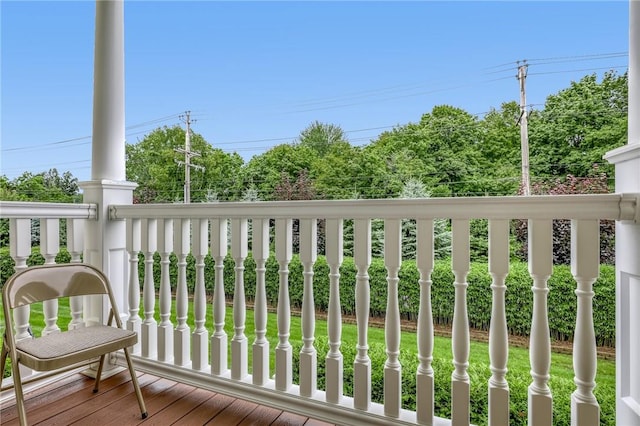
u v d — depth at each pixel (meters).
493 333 1.21
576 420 1.11
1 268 2.75
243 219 1.69
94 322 1.99
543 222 1.13
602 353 2.06
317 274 3.31
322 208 1.47
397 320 1.38
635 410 1.07
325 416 1.49
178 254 1.84
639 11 1.13
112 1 2.02
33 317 3.54
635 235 1.07
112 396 1.77
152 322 1.97
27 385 1.80
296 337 3.04
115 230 2.04
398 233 1.35
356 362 1.44
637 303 1.09
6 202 1.60
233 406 1.69
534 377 1.16
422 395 1.33
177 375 1.84
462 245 1.24
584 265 1.10
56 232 1.86
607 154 1.23
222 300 1.75
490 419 1.22
